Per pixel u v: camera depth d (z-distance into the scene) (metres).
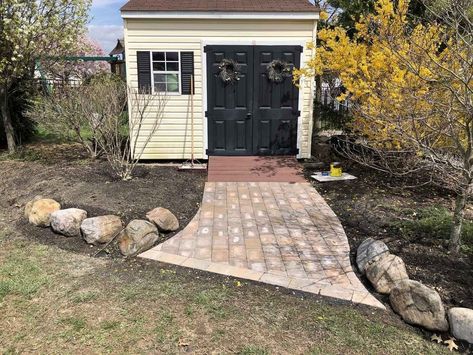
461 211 4.26
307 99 8.77
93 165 8.27
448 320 3.29
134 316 3.52
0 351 3.11
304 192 6.98
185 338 3.23
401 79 5.02
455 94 3.79
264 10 8.26
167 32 8.37
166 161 9.16
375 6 6.91
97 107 7.93
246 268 4.33
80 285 4.05
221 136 8.88
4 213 6.24
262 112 8.78
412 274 4.00
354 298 3.78
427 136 4.69
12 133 9.84
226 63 8.49
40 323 3.45
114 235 5.05
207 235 5.20
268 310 3.59
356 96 6.13
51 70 12.38
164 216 5.18
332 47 6.86
